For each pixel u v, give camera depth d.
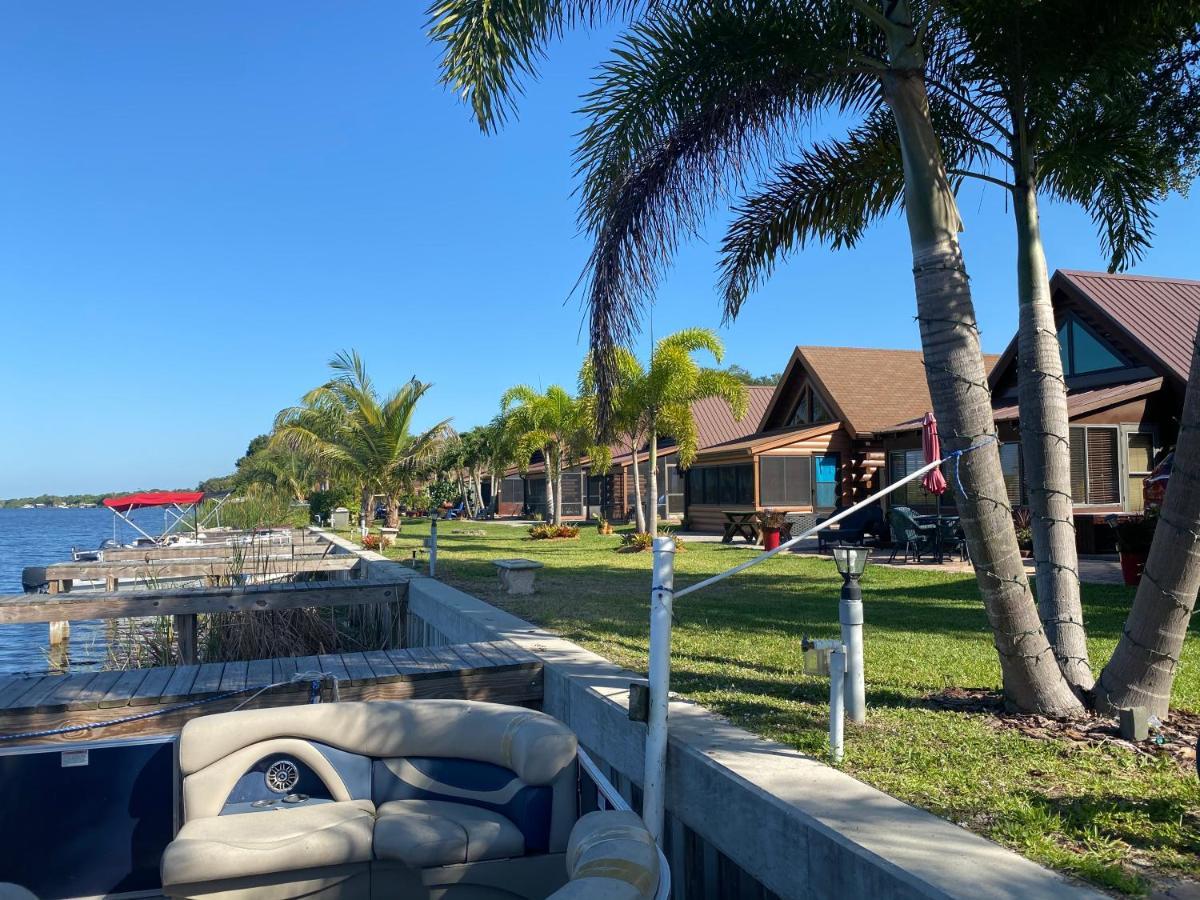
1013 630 5.36
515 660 7.30
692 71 7.01
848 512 5.24
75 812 4.21
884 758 4.65
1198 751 3.97
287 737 4.14
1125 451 17.23
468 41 6.91
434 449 30.00
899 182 8.16
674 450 30.92
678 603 10.99
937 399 5.36
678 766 4.96
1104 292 18.45
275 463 51.12
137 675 7.08
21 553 50.88
